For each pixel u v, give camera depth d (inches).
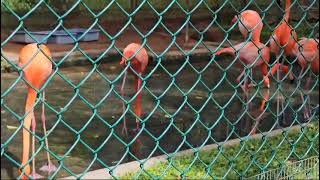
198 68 359.9
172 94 287.6
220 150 143.4
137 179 150.6
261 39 191.0
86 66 358.6
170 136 213.8
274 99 231.8
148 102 266.2
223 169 161.3
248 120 222.5
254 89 249.3
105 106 259.4
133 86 303.9
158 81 318.0
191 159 168.7
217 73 343.3
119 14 400.2
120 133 215.9
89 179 151.9
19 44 276.4
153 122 231.1
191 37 393.4
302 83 225.5
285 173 146.3
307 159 152.6
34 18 325.1
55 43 359.6
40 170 166.7
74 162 179.5
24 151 145.1
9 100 250.8
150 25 409.4
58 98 275.0
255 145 180.9
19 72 103.3
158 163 164.6
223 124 228.1
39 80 130.6
